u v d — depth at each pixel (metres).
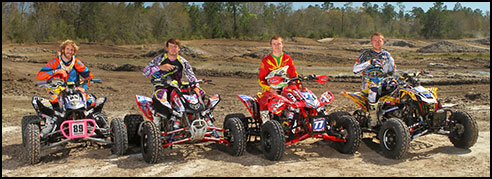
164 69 6.55
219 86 18.62
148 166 6.13
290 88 6.50
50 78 7.18
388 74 7.29
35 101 7.03
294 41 82.31
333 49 49.62
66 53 7.19
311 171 5.73
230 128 6.64
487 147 6.97
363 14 148.50
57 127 6.84
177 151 7.07
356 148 6.50
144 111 6.99
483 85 16.84
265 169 5.86
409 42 81.19
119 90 17.41
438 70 24.67
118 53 48.69
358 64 7.32
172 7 99.06
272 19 116.50
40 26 75.62
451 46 52.47
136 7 98.81
